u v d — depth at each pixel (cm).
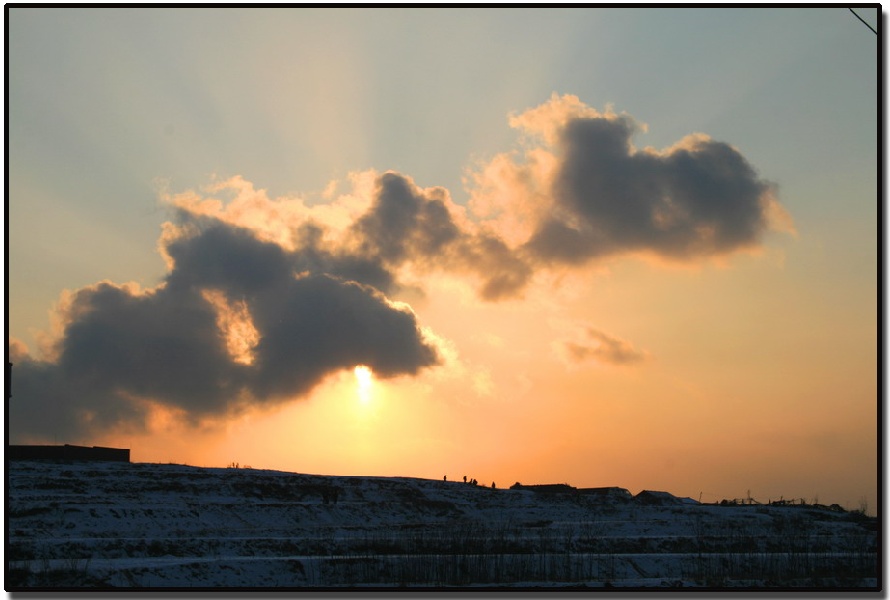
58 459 10475
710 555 7106
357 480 11000
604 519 10456
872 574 6662
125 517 7744
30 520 7306
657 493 12181
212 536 7400
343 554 6262
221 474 10556
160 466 10700
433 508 10406
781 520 9962
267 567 5588
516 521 10144
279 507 8988
